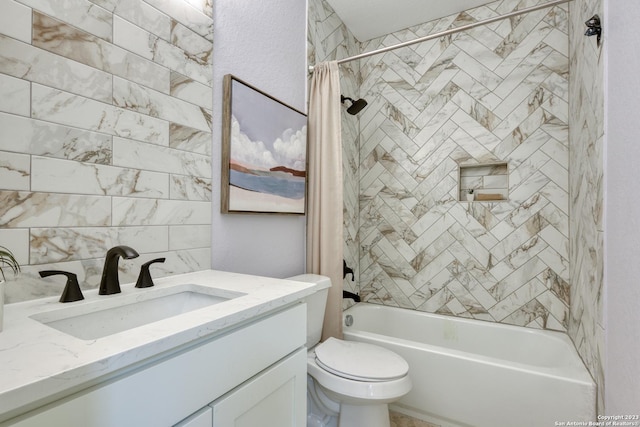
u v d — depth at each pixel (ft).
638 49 2.44
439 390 5.00
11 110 2.37
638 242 2.43
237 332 2.34
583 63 4.57
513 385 4.45
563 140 6.06
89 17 2.85
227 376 2.25
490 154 6.73
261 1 5.16
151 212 3.37
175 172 3.64
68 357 1.50
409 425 5.16
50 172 2.59
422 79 7.54
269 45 5.31
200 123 3.96
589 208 4.15
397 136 7.82
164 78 3.51
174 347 1.88
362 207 8.26
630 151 2.61
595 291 3.80
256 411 2.52
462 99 7.04
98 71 2.91
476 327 6.55
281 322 2.83
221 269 4.32
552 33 6.20
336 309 5.76
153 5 3.41
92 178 2.86
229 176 4.31
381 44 8.16
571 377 4.13
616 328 2.98
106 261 2.74
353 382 3.94
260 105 4.89
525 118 6.41
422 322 7.13
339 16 7.37
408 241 7.64
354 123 8.13
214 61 4.25
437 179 7.31
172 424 1.86
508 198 6.55
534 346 5.94
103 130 2.94
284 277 5.62
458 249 7.04
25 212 2.45
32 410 1.32
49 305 2.39
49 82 2.58
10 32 2.37
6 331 1.84
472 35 6.98
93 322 2.53
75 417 1.44
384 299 7.90
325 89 6.02
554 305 6.09
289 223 5.79
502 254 6.59
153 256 3.39
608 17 3.28
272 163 5.14
